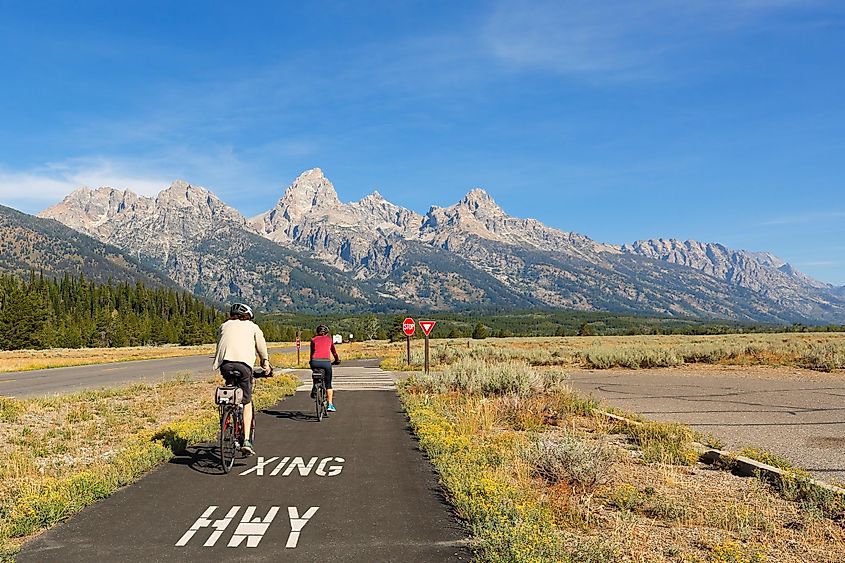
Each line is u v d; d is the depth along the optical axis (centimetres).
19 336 8619
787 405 1539
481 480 729
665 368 2853
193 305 15575
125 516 641
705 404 1575
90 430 1184
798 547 557
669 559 521
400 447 1036
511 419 1302
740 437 1108
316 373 1362
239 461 921
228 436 882
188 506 678
